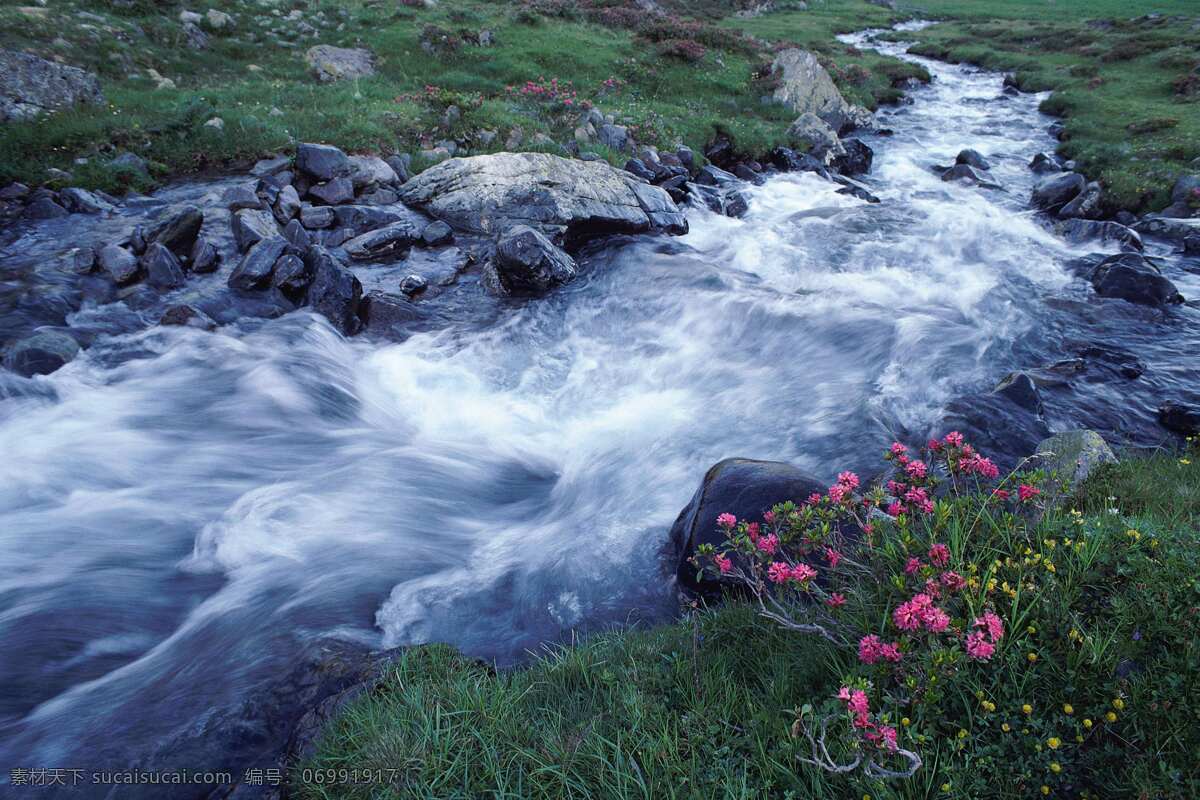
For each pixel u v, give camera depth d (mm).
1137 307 13500
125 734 4793
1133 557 4172
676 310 13836
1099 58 41594
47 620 6156
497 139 20766
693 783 3609
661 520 7746
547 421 10531
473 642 5988
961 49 51344
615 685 4590
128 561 7055
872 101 36250
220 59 25531
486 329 13047
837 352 12000
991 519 4578
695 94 29828
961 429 9164
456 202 16609
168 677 5496
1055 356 11805
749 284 14656
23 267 12383
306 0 32375
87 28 22672
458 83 25984
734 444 9492
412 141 20031
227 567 7043
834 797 3439
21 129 15922
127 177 15773
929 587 3869
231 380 10641
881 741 3199
